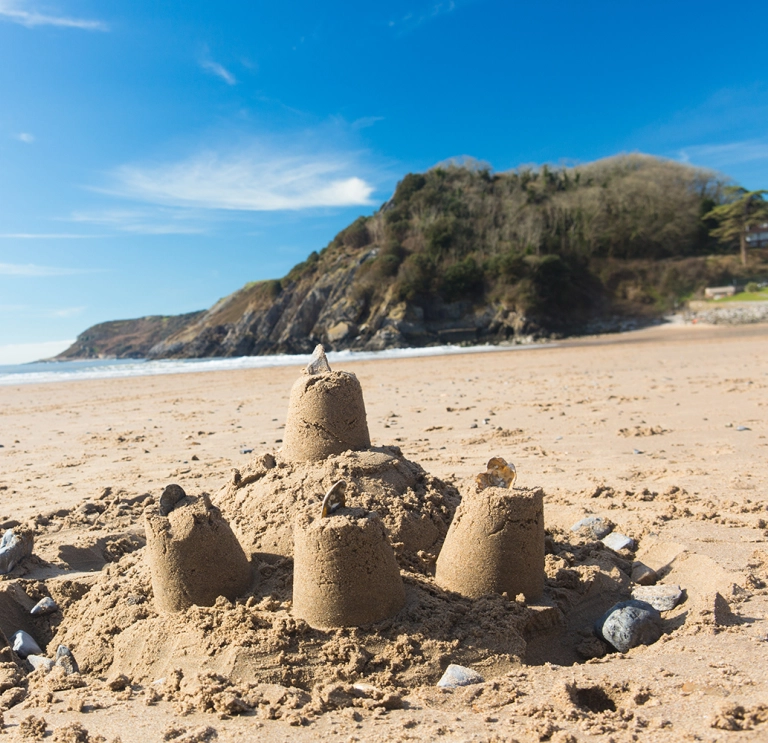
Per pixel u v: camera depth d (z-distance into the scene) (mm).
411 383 4535
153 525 934
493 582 941
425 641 834
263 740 670
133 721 726
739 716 660
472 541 949
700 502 1489
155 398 4367
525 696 744
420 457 2088
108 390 5059
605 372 4531
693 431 2314
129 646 903
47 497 1821
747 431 2248
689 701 705
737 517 1378
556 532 1296
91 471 2148
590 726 668
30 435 3016
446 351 9594
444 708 732
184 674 816
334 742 662
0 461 2404
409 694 768
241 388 4770
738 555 1162
